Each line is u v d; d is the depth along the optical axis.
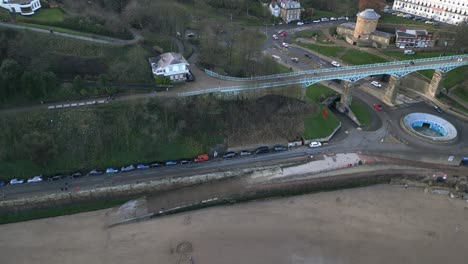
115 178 91.19
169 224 82.31
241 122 105.06
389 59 141.88
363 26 150.38
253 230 80.81
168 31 129.88
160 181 90.31
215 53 122.69
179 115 101.19
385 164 98.31
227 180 92.88
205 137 101.69
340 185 92.50
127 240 78.38
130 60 109.06
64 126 95.38
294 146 103.94
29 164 91.56
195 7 164.12
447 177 95.00
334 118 113.94
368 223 82.88
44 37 109.12
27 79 96.44
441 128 115.19
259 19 170.38
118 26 118.56
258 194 89.38
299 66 134.62
